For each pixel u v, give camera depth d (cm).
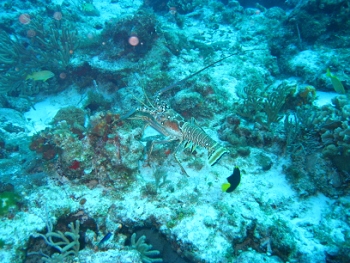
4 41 231
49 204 120
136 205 125
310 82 211
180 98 174
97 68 211
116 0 399
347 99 167
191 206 125
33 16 262
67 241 110
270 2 394
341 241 106
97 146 134
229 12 322
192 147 143
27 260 112
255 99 169
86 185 132
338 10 224
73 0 351
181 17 322
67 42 223
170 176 141
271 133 153
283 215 122
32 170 141
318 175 132
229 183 102
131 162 129
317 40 234
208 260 107
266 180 138
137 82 202
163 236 123
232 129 162
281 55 248
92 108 214
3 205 117
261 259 104
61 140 126
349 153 123
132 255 104
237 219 116
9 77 221
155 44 214
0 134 180
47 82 233
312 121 145
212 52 247
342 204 120
